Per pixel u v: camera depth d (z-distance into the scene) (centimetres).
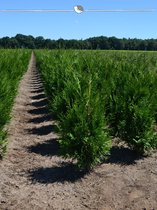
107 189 654
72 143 706
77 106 721
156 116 962
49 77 1385
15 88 1356
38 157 825
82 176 705
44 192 637
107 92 913
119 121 845
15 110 1411
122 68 1180
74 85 810
